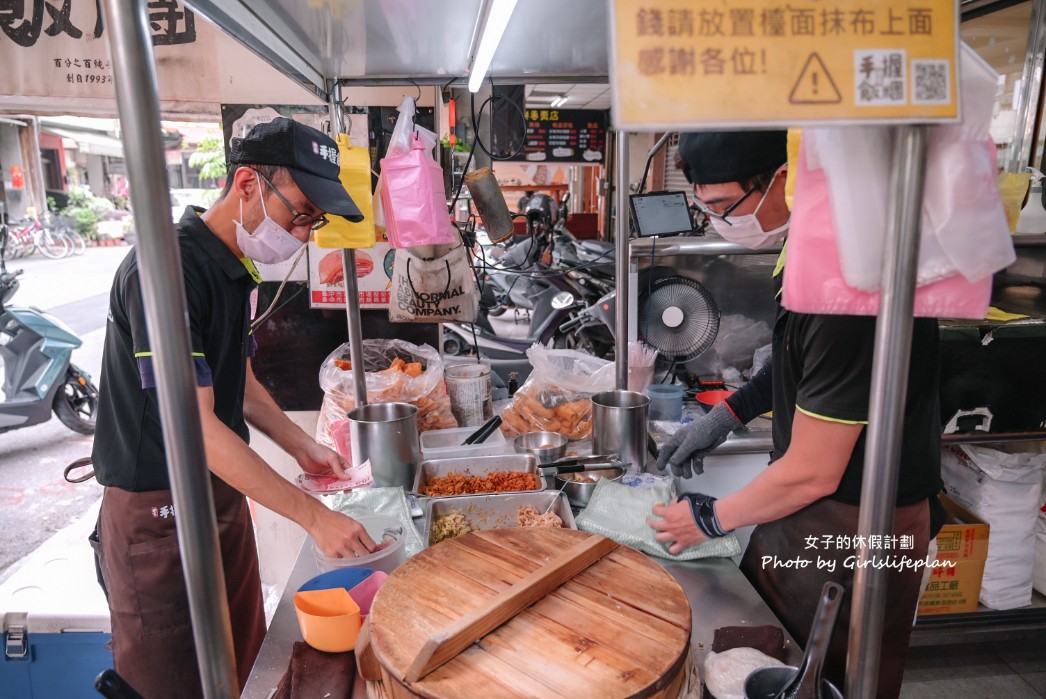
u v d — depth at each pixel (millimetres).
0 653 1708
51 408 3994
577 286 4348
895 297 629
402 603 946
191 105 2400
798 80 569
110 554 1508
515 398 2029
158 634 1514
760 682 875
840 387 1010
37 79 2430
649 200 2309
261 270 2330
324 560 1198
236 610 1670
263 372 2426
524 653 842
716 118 566
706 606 1142
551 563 1006
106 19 611
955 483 2395
